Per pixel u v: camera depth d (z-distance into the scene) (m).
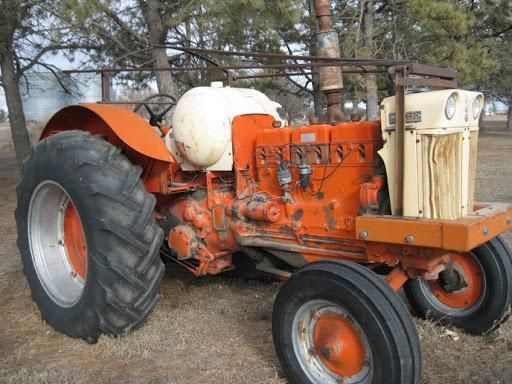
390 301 2.43
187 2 7.96
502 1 13.39
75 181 3.29
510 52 15.41
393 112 2.63
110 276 3.15
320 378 2.69
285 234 3.21
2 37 10.74
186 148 3.42
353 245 2.93
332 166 2.99
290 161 3.20
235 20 7.62
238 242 3.41
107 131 3.77
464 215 2.68
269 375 2.90
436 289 3.63
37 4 9.94
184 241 3.57
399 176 2.60
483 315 3.34
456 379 2.82
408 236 2.49
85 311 3.29
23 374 2.97
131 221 3.18
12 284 4.61
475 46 11.32
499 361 2.99
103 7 7.49
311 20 11.40
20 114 12.13
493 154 16.59
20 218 3.84
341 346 2.60
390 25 11.96
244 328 3.52
